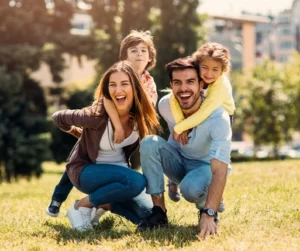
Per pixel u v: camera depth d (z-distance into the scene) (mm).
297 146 57844
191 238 4793
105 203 5277
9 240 5016
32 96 30484
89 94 31000
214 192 4875
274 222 5246
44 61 29281
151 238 4777
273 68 39625
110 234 5129
